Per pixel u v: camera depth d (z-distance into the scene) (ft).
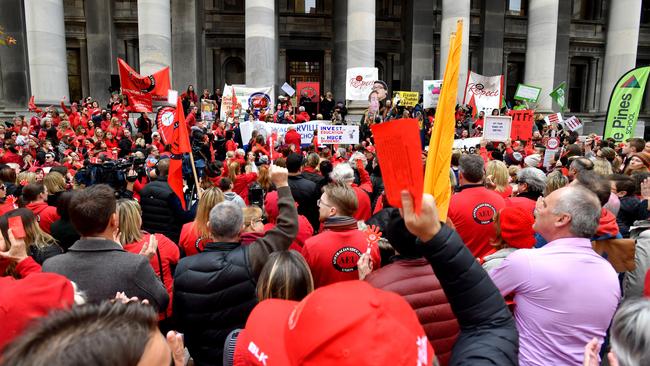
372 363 2.97
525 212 9.82
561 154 35.04
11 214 11.43
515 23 97.81
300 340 3.26
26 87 75.46
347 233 10.80
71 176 31.42
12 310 5.06
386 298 3.79
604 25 100.32
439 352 7.18
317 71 95.14
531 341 7.23
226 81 91.15
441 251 4.99
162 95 57.26
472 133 63.00
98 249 8.59
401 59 96.58
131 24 84.89
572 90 103.04
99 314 3.32
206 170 20.56
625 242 10.55
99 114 58.54
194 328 9.05
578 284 7.04
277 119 59.67
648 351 4.32
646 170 20.52
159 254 11.82
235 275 8.90
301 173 20.70
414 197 4.77
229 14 88.99
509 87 100.83
